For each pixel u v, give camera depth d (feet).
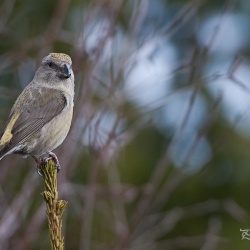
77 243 50.88
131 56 49.52
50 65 44.34
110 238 53.62
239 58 50.24
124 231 47.67
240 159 59.31
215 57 62.54
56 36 49.96
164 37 49.88
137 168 59.31
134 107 52.49
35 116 42.39
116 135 46.83
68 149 47.09
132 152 59.57
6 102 54.95
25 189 47.60
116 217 48.21
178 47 61.67
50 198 35.63
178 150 55.98
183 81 57.11
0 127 47.42
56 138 42.83
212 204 56.90
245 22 64.28
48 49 49.47
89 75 47.26
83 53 47.32
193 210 57.57
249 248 57.57
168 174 55.93
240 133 59.21
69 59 44.70
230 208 56.24
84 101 47.19
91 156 48.06
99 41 47.65
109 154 47.19
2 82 56.44
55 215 35.55
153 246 49.88
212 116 47.75
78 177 53.11
